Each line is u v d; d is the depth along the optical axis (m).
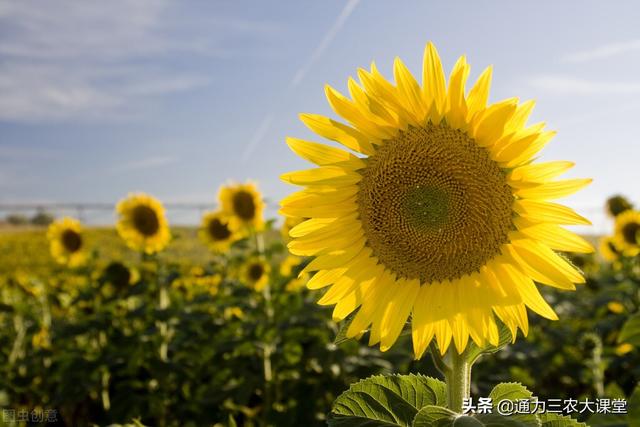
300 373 7.38
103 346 8.67
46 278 13.82
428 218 2.81
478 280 2.84
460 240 2.80
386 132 2.83
